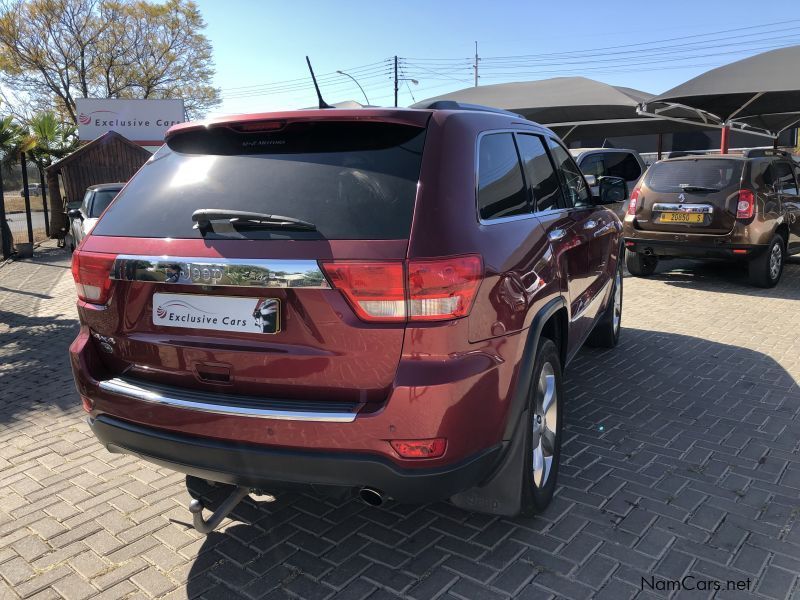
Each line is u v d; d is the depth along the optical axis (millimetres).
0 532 3014
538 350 2814
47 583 2627
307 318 2240
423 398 2148
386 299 2160
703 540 2791
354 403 2240
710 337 6109
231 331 2355
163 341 2506
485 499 2715
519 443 2604
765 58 12055
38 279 11625
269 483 2346
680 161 8594
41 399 4863
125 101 25344
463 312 2223
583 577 2561
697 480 3322
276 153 2561
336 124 2516
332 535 2914
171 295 2463
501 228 2611
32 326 7488
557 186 3762
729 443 3762
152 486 3430
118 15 37031
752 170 8117
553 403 3045
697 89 11883
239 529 2988
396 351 2180
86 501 3281
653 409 4309
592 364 5305
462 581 2561
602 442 3793
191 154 2748
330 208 2309
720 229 8188
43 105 36750
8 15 34219
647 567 2613
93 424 2691
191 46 39625
